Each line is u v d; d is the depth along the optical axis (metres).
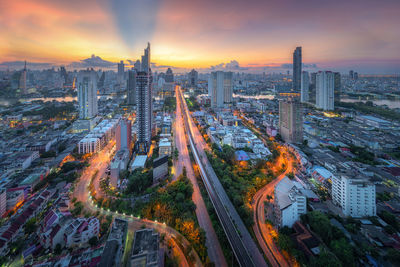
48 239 179.62
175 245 181.88
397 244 169.88
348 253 156.50
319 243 169.62
